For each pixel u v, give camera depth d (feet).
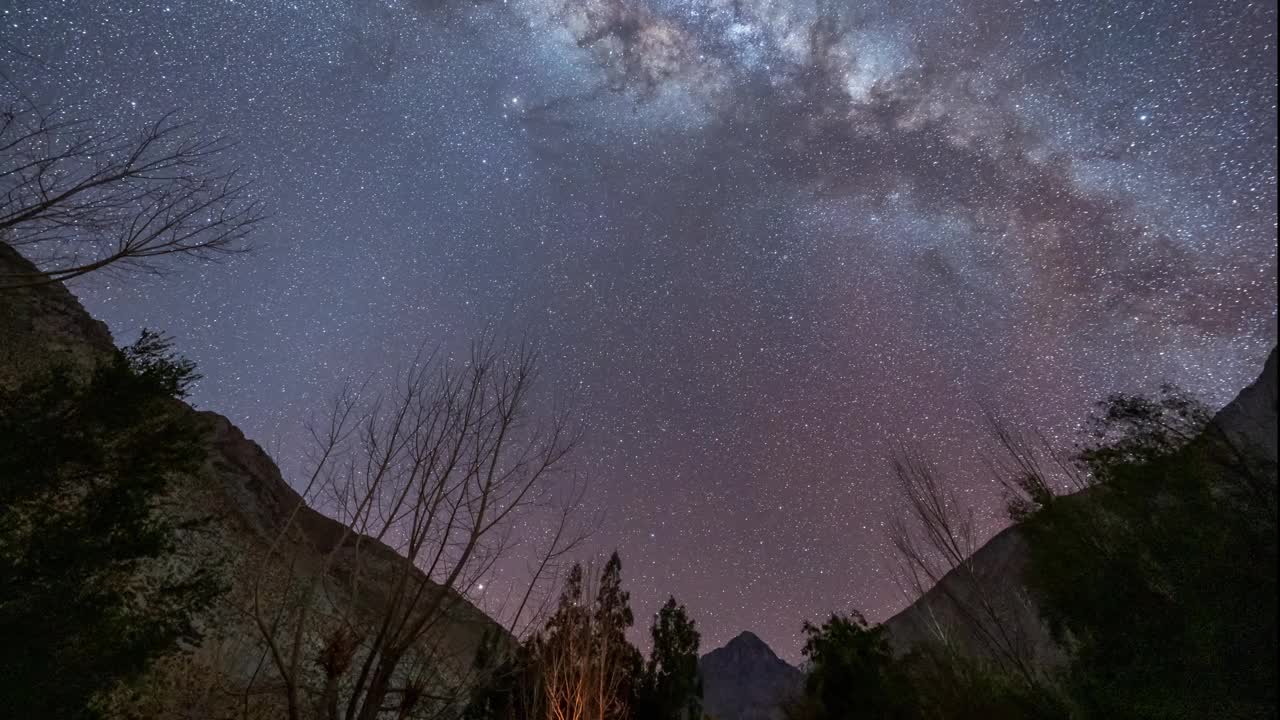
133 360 38.09
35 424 34.45
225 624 50.08
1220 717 23.94
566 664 46.80
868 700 49.70
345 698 56.80
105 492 35.70
